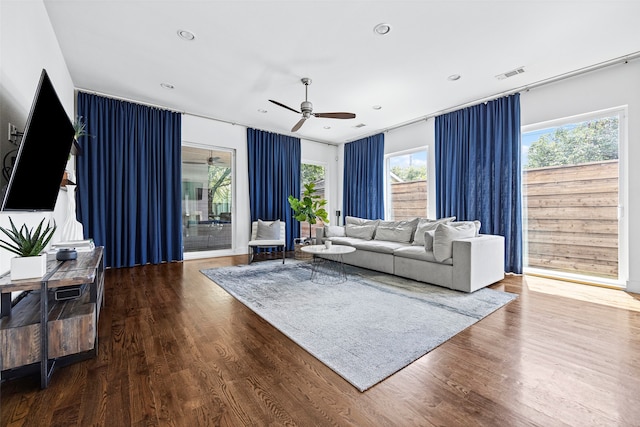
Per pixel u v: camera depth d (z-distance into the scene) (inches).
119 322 90.9
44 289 56.1
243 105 180.4
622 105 125.2
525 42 111.7
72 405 51.8
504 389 56.6
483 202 166.6
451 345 75.2
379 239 184.2
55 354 58.2
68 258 77.6
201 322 91.2
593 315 96.0
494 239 135.6
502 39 109.9
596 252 136.4
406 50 118.1
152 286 131.9
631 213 122.2
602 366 64.7
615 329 84.7
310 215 224.2
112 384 58.2
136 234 174.1
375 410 50.9
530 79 143.0
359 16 97.3
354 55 121.8
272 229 205.2
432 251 135.3
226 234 217.3
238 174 219.8
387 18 98.3
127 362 66.8
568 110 140.7
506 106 159.3
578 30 103.7
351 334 81.7
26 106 78.8
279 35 108.1
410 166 221.1
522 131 160.2
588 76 135.0
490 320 92.0
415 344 75.5
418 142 211.3
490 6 92.0
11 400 52.9
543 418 48.6
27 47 79.6
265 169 232.7
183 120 193.5
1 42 64.9
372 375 61.4
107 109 162.7
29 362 55.6
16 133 71.5
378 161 236.2
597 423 47.3
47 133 68.7
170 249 184.1
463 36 108.3
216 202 212.1
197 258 203.0
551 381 59.2
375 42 112.4
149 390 56.4
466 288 121.1
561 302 109.7
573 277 141.7
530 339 78.5
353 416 49.4
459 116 181.0
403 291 124.2
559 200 147.9
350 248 151.2
